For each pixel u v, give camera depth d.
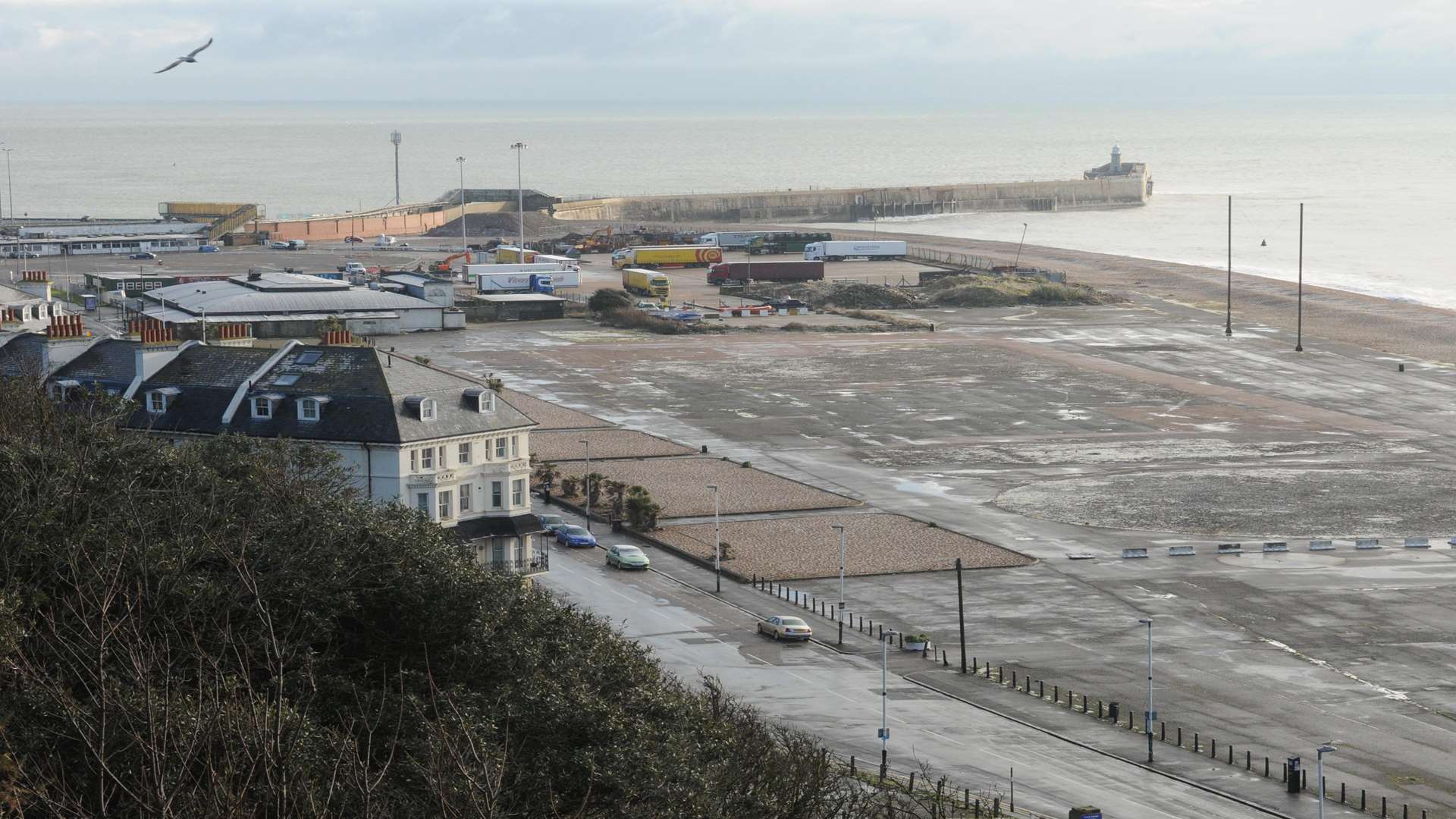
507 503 131.62
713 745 76.94
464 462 128.75
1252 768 105.50
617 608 138.25
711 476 193.38
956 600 144.38
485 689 73.69
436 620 76.31
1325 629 136.88
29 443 86.69
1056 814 95.50
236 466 95.56
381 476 123.50
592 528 168.00
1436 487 191.75
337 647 73.88
